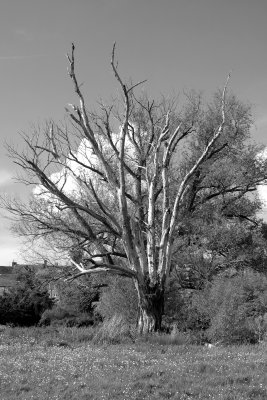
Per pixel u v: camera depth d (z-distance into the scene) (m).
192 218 31.91
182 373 12.55
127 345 18.38
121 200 23.30
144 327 22.89
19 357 14.93
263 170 34.25
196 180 32.91
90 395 10.62
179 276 30.78
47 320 34.88
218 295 21.84
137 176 27.98
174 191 31.61
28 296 38.12
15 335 21.41
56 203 26.78
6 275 58.84
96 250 28.73
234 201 34.56
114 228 26.34
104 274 30.16
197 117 34.09
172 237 24.11
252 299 24.61
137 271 23.30
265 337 20.31
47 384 11.49
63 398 10.43
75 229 27.64
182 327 23.78
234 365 13.64
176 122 32.59
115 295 27.28
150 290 23.14
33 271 32.47
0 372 12.57
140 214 27.53
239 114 34.38
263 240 33.94
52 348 17.28
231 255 32.06
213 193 34.47
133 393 10.77
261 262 32.94
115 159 30.02
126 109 24.03
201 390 11.08
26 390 11.13
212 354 15.98
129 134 29.50
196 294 24.52
